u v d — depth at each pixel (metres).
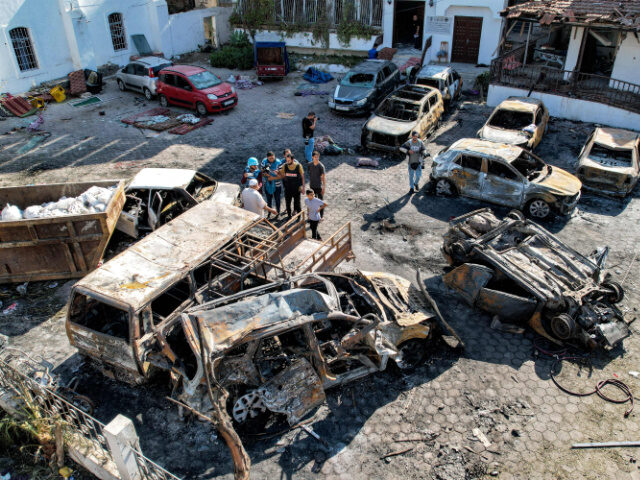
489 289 9.05
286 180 11.69
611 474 6.44
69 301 7.47
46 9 21.23
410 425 7.15
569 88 18.92
